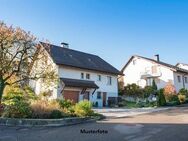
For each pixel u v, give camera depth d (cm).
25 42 2258
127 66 5281
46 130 1390
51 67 2448
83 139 1088
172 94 3769
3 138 1148
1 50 2167
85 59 4084
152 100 3888
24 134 1255
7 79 2280
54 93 3183
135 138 1075
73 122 1723
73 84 3272
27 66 2328
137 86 4475
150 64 4894
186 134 1138
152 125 1473
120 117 2058
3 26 2202
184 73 5028
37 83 3322
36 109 1734
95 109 3027
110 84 4178
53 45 3847
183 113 2194
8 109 1730
